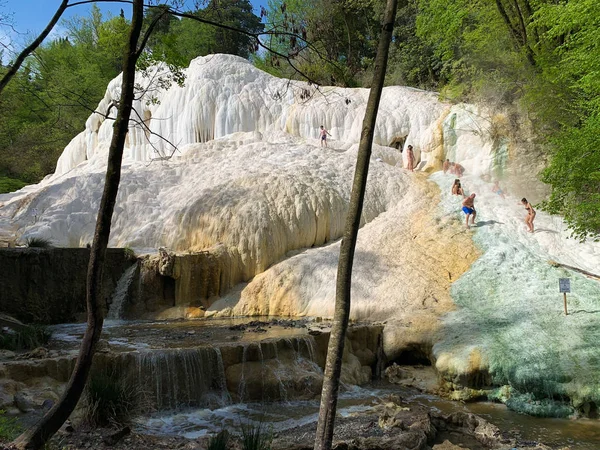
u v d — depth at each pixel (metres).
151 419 10.47
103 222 6.49
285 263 17.61
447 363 12.69
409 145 23.62
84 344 6.42
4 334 11.94
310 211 19.28
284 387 11.95
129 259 17.50
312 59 26.09
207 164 22.97
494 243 17.75
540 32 21.11
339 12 25.58
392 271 16.98
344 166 22.27
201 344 12.46
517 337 13.06
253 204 18.75
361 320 15.51
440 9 21.69
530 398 11.83
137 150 27.25
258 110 26.44
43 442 6.23
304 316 16.11
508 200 20.83
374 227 19.44
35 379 10.09
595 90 15.27
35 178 36.25
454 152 23.62
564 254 17.52
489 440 9.80
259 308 16.83
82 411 9.35
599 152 13.62
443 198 20.81
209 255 17.50
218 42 36.62
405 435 9.27
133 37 6.65
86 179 21.73
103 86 37.09
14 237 19.80
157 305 16.89
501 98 22.70
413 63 33.84
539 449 9.38
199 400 11.45
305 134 25.89
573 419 11.21
